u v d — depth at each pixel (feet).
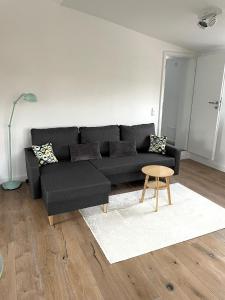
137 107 14.12
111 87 13.07
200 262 6.81
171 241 7.66
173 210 9.55
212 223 8.73
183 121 17.15
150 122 14.82
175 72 18.06
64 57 11.55
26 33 10.56
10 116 11.16
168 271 6.46
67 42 11.43
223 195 11.09
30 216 8.89
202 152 15.37
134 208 9.64
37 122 11.75
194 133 15.96
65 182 8.61
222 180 12.93
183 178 13.08
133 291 5.81
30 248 7.18
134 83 13.65
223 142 14.16
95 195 8.67
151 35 13.14
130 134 13.01
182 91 16.99
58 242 7.48
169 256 7.02
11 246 7.24
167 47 14.02
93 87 12.61
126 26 12.39
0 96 10.77
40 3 10.50
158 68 14.11
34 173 9.05
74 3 10.51
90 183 8.57
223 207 9.93
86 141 12.05
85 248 7.25
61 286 5.90
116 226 8.38
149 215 9.13
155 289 5.88
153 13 10.32
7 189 10.95
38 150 10.53
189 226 8.50
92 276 6.23
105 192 8.81
